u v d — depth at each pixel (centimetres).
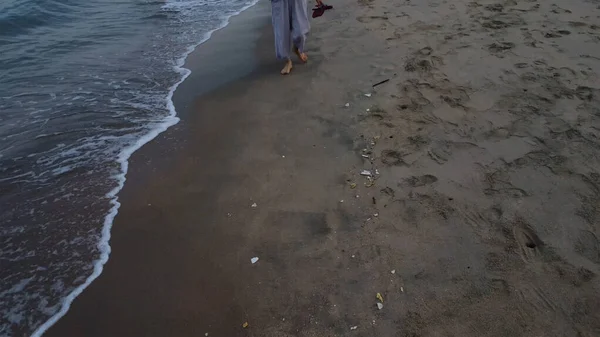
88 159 394
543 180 310
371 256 265
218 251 282
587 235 262
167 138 421
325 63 545
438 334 216
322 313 234
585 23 570
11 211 334
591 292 228
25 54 629
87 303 257
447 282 243
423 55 527
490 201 296
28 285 272
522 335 211
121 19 795
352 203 310
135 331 237
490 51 518
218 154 387
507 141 356
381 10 710
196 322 238
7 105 489
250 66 572
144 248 292
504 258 253
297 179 342
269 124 426
